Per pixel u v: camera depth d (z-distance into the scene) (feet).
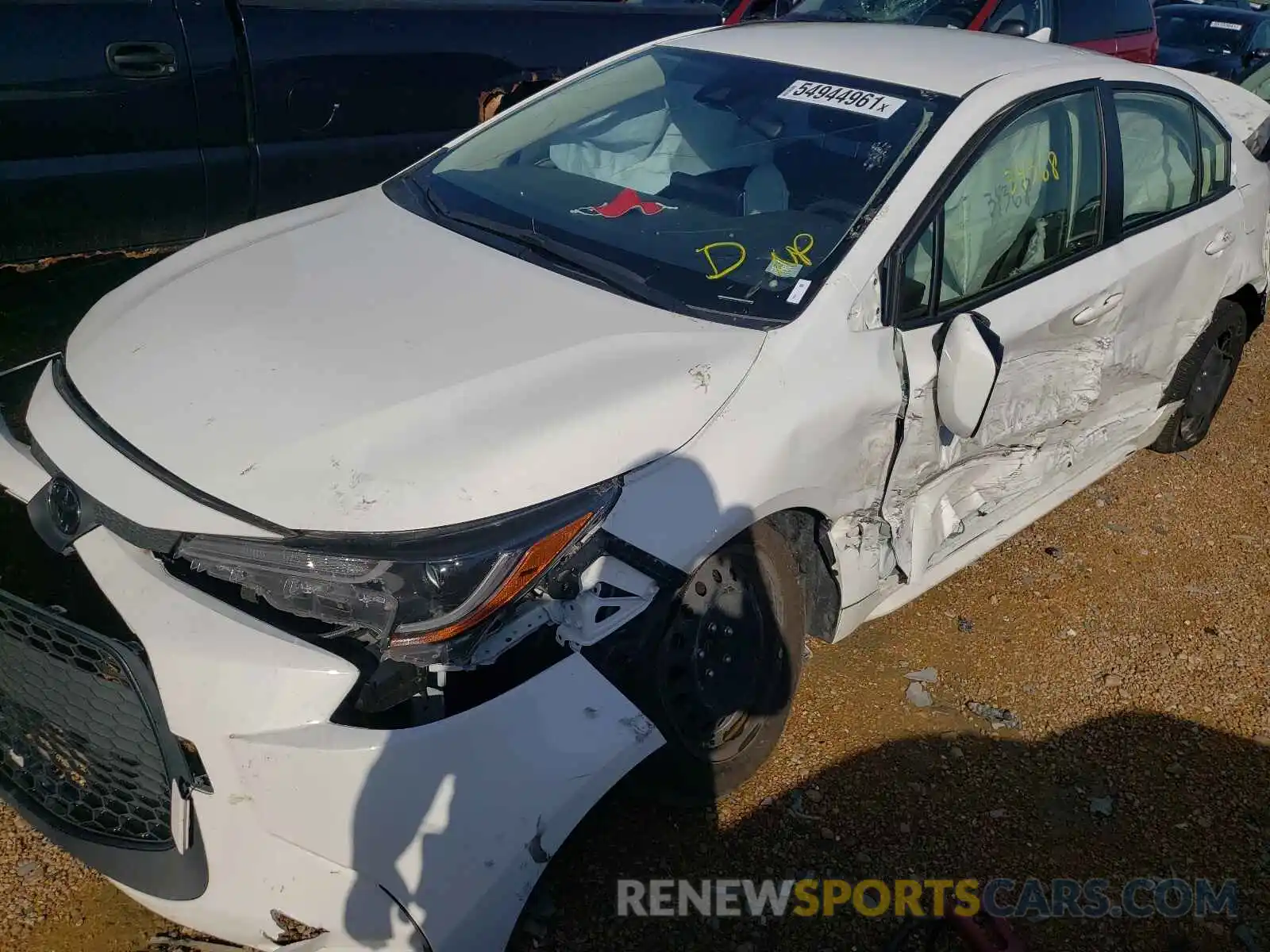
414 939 6.64
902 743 10.15
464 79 15.66
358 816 6.39
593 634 7.15
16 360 12.19
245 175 14.05
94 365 8.11
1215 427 17.49
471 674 6.94
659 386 7.67
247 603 6.99
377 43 14.57
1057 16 23.49
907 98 10.04
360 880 6.51
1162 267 12.04
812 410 8.25
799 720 10.26
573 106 11.66
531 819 6.80
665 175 10.52
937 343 9.23
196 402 7.41
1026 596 12.70
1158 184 12.44
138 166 13.01
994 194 9.95
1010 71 10.62
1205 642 12.25
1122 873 9.14
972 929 8.13
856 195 9.32
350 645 6.76
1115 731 10.73
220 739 6.38
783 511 8.65
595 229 9.70
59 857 8.29
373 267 9.18
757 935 8.16
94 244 13.16
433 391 7.32
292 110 14.12
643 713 7.48
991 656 11.56
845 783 9.61
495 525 6.72
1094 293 10.89
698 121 10.69
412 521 6.59
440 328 8.13
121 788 7.11
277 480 6.76
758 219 9.47
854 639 11.53
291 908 6.65
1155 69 12.98
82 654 6.95
